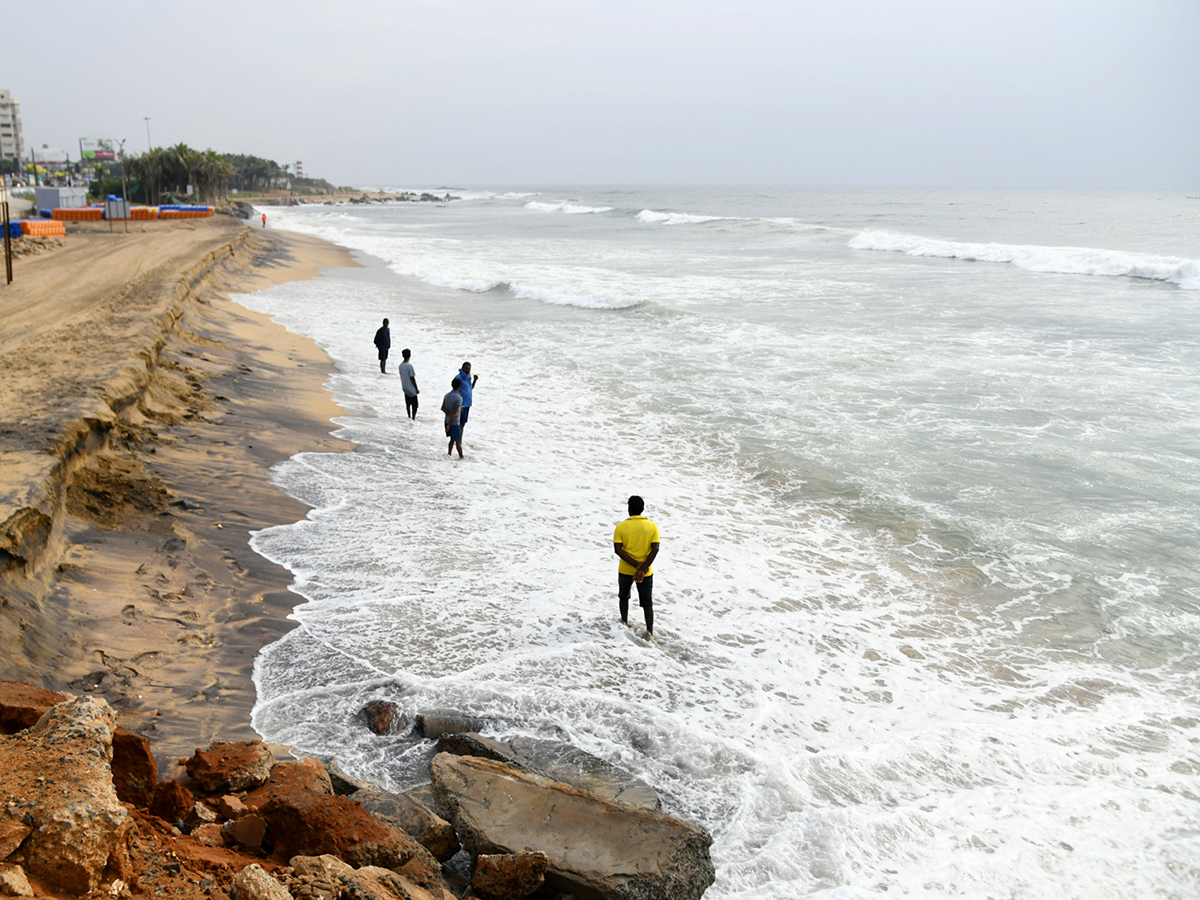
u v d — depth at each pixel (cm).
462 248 5697
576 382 1930
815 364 2023
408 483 1255
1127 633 874
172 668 696
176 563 884
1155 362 1967
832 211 11144
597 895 443
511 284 3381
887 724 710
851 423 1570
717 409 1684
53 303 2241
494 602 884
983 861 548
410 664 745
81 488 962
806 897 501
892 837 566
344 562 960
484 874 446
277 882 326
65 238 4562
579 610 880
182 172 12306
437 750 621
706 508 1209
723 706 721
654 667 777
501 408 1727
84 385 1221
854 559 1047
